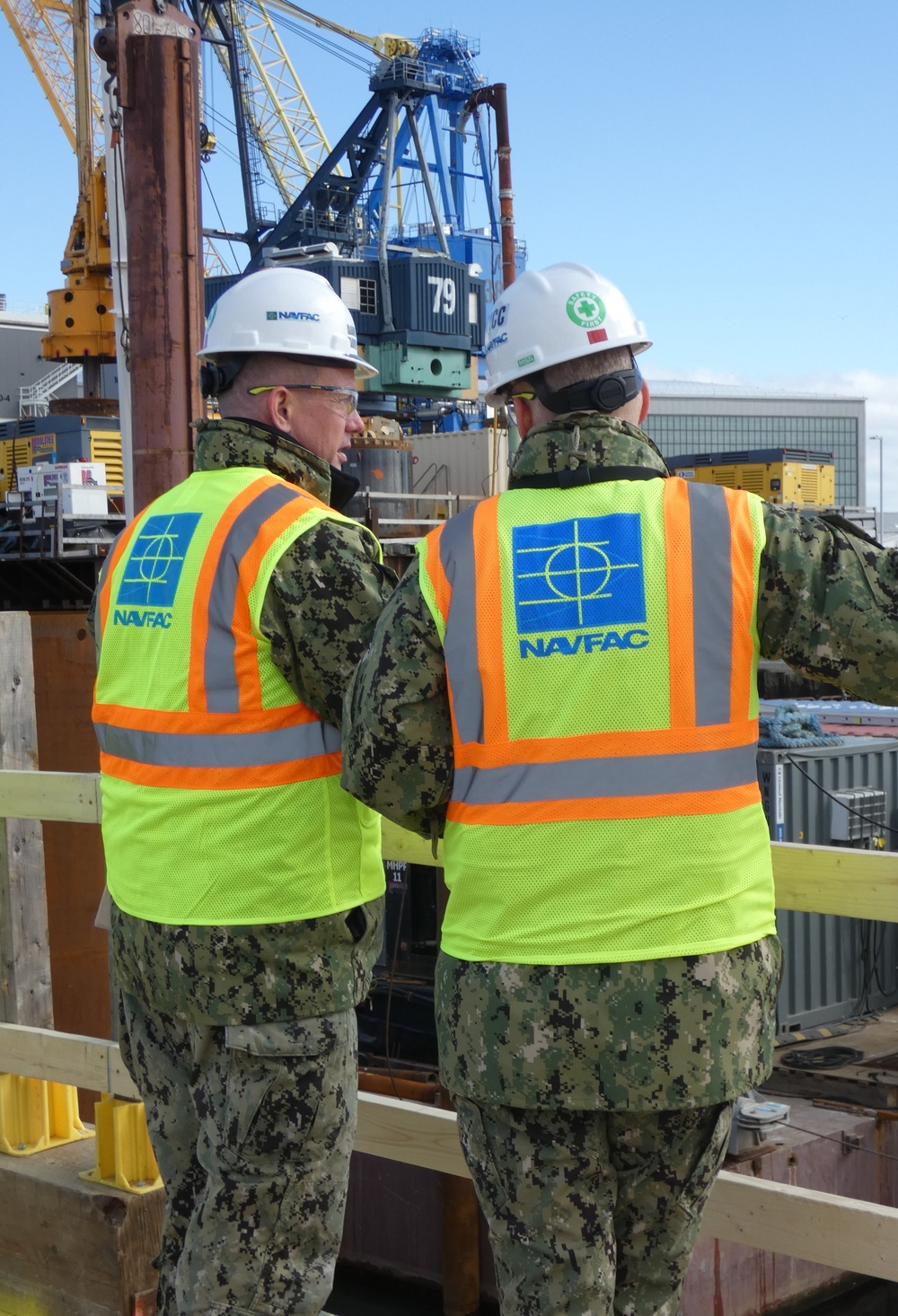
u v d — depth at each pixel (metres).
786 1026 8.04
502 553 1.78
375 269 29.09
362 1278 7.23
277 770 2.11
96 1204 3.08
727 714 1.71
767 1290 6.44
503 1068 1.72
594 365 1.85
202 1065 2.18
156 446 6.95
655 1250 1.83
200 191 6.99
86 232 25.22
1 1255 3.29
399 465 22.47
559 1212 1.75
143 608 2.24
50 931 8.70
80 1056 3.22
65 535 17.75
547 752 1.72
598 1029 1.67
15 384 48.50
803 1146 6.48
